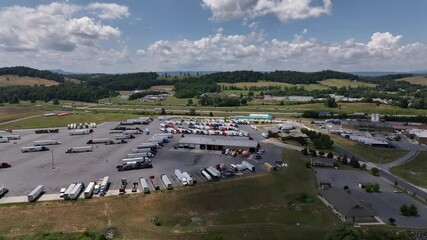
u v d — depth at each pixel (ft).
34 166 354.95
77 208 254.68
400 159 430.20
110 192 283.18
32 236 217.77
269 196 291.58
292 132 541.75
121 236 214.90
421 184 338.54
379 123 625.41
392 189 320.09
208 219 247.91
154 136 493.77
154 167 353.51
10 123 622.54
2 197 269.85
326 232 224.74
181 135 523.70
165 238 213.25
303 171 354.33
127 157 388.98
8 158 386.73
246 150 414.21
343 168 379.55
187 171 340.39
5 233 221.25
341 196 271.69
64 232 223.30
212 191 290.56
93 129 569.23
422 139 510.99
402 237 212.02
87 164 363.35
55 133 537.24
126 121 624.59
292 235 221.46
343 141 510.17
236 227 228.43
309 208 267.39
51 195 274.98
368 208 266.16
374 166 397.19
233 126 599.98
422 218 256.11
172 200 273.13
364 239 202.28
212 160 382.22
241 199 283.18
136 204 265.13
